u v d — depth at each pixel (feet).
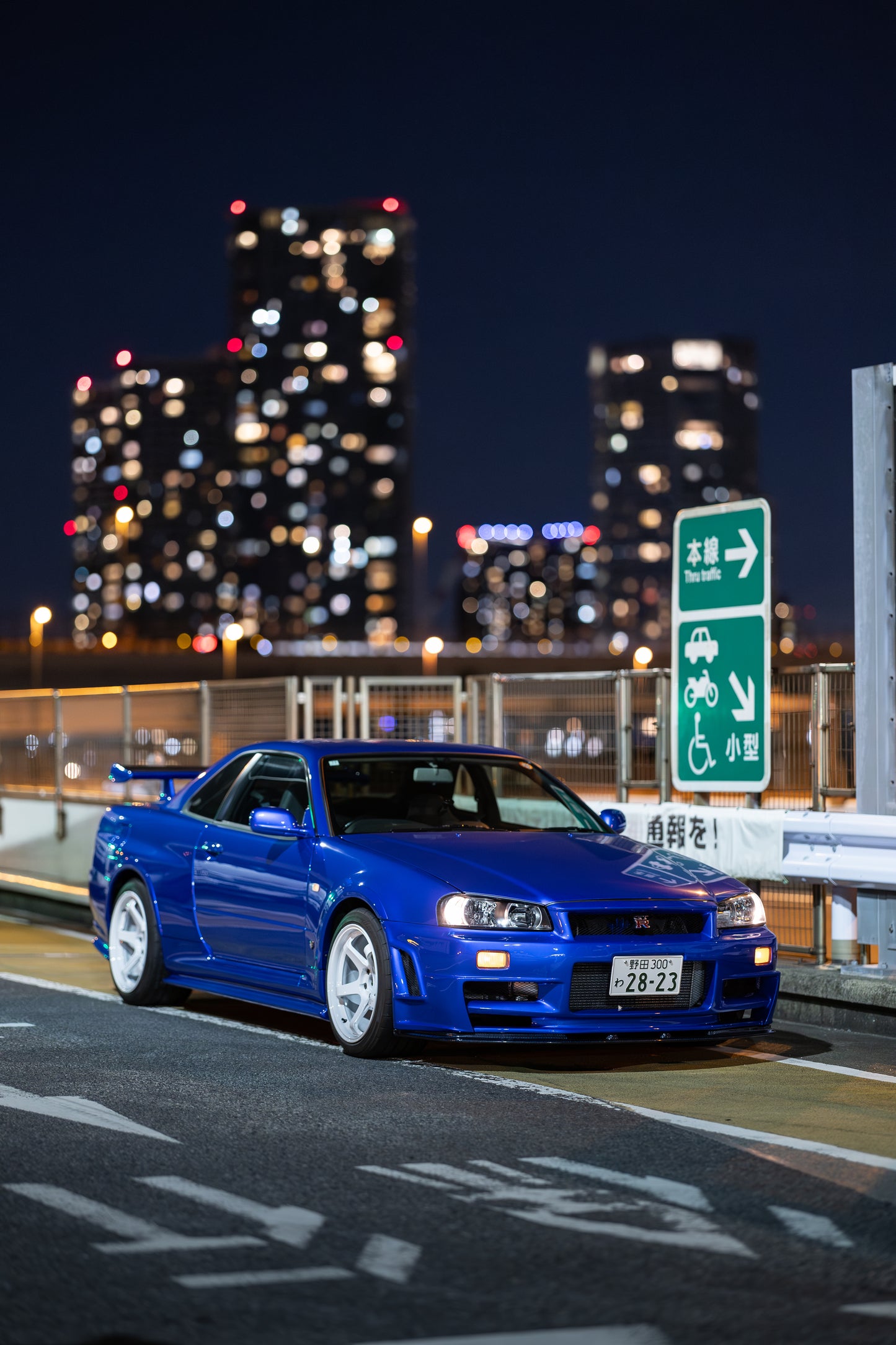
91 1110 22.66
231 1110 22.77
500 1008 25.22
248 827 30.94
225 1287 14.84
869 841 32.94
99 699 58.03
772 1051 28.81
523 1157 20.01
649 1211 17.54
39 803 59.93
